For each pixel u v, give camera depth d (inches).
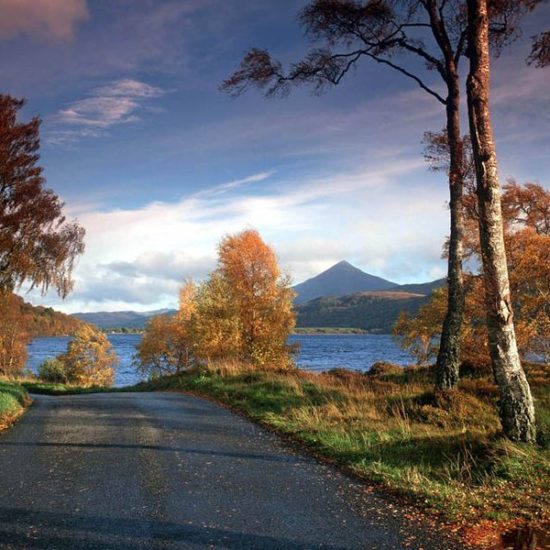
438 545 189.5
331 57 556.7
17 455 331.0
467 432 344.2
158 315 1927.9
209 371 925.8
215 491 253.9
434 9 517.0
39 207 818.2
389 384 721.6
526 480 256.5
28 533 197.6
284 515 220.4
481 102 347.9
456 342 501.7
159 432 411.8
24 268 813.2
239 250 1202.6
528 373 709.3
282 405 535.8
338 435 376.8
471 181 529.3
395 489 256.8
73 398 767.7
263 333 1192.8
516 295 895.1
